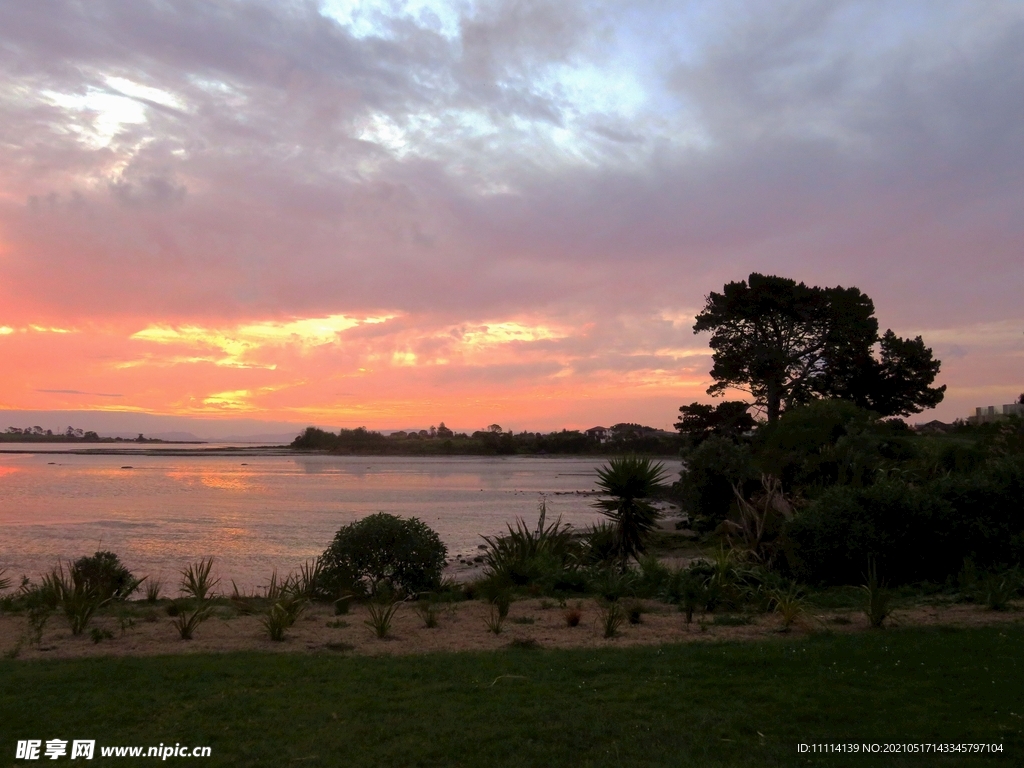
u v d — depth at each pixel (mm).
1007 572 13562
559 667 8141
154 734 6051
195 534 30969
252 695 7023
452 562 23734
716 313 48469
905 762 5539
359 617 11789
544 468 129875
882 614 10359
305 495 57562
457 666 8164
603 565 16484
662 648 9148
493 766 5516
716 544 21984
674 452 105625
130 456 190375
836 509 14930
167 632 10297
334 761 5555
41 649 9180
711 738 6016
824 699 6918
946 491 14922
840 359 46469
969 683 7312
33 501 48656
